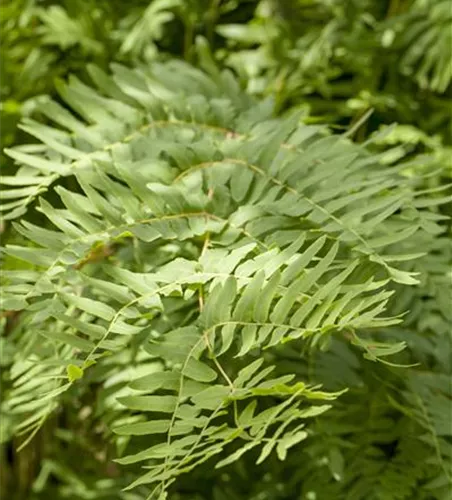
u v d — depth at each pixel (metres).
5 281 2.26
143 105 2.50
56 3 3.50
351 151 2.37
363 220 2.31
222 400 1.98
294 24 3.44
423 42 3.12
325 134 2.60
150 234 2.16
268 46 3.29
